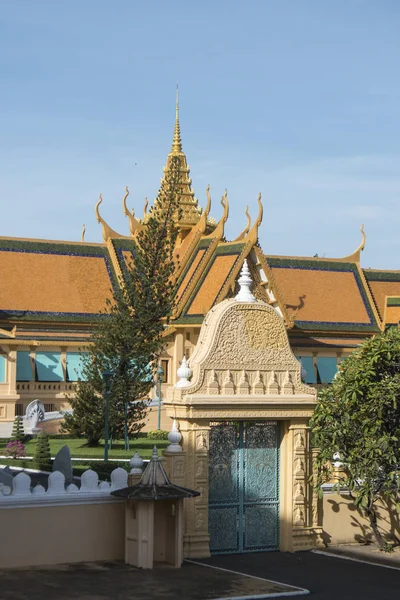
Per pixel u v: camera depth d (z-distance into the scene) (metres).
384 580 30.62
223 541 33.53
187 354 94.25
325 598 28.50
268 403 33.41
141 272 67.88
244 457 33.94
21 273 93.06
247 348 33.47
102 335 67.38
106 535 31.16
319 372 99.81
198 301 93.56
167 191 75.44
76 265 95.62
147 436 75.94
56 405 87.31
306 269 105.50
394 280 111.00
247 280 34.00
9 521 29.84
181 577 29.64
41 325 89.75
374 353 35.09
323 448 34.38
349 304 105.00
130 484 31.45
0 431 77.75
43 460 53.47
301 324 100.62
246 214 99.25
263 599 28.02
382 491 35.53
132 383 65.81
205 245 97.81
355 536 36.03
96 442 67.19
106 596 27.25
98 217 97.69
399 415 34.84
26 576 28.98
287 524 34.28
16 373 85.56
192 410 32.22
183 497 30.33
